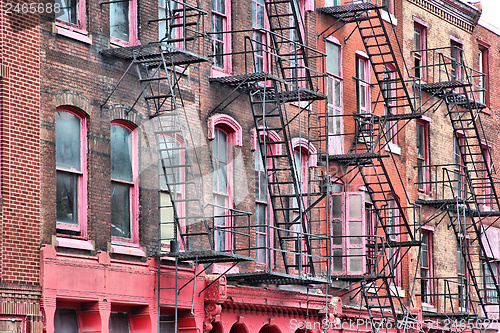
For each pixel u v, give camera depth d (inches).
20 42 876.0
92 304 933.8
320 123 1341.0
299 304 1233.4
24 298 854.5
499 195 1859.0
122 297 963.3
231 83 1146.7
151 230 1018.7
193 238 1081.4
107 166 965.2
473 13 1813.5
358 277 1293.1
